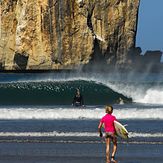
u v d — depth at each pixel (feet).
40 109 333.01
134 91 443.32
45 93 450.71
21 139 222.07
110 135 173.17
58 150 198.80
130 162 179.22
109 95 439.22
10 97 452.35
